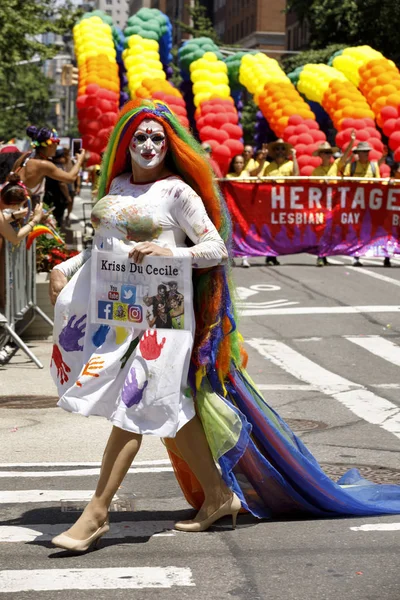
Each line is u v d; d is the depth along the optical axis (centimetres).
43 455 735
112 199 535
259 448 562
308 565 496
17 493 629
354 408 916
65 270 549
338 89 2570
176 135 537
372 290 1728
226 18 11375
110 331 529
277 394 980
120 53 3142
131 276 521
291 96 2645
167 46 3122
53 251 1342
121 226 528
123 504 606
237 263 2130
